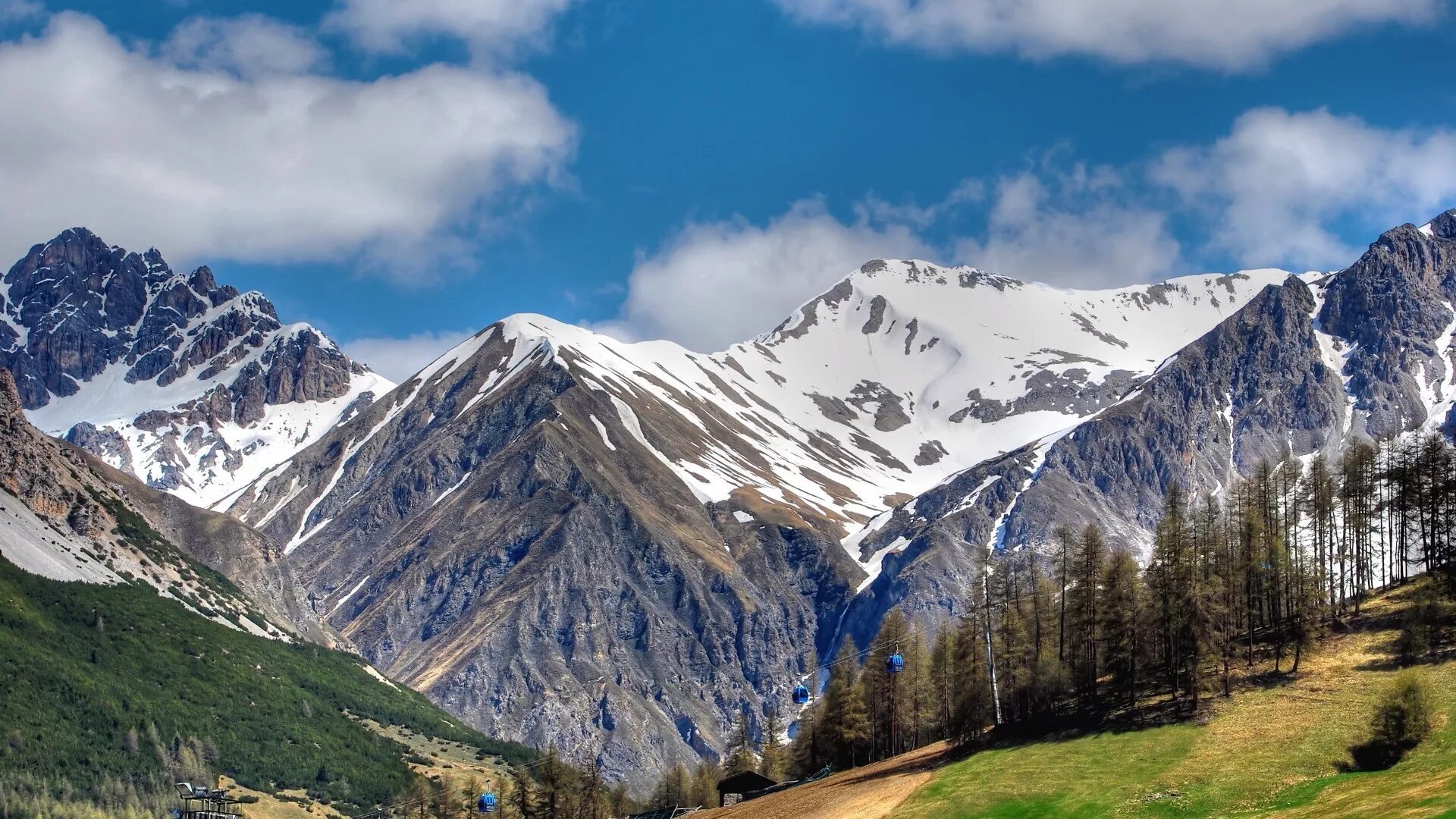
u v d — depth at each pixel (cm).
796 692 16475
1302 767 12606
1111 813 12650
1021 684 16662
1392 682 13950
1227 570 16550
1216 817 11981
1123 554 16900
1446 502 16738
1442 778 11344
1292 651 15588
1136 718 15100
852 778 17088
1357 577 17612
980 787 14238
